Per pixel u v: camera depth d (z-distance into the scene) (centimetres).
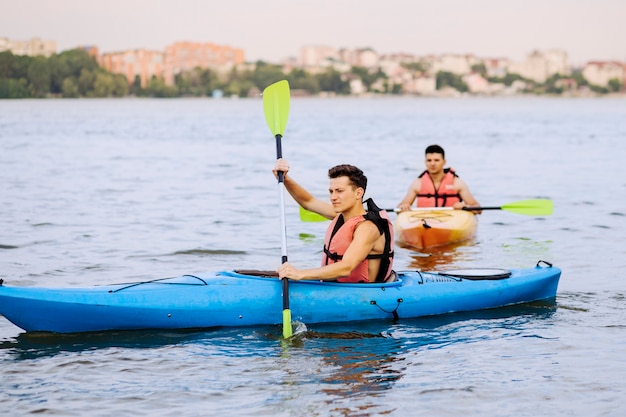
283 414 514
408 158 2520
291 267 680
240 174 1997
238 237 1121
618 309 752
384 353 628
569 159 2473
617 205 1457
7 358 611
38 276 874
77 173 1978
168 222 1245
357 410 520
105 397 539
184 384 562
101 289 679
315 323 699
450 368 595
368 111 8169
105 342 650
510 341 658
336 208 695
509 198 1588
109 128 4172
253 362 607
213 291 691
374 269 720
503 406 527
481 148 2958
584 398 540
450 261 993
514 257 1009
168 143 3147
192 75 15750
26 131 3762
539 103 13438
